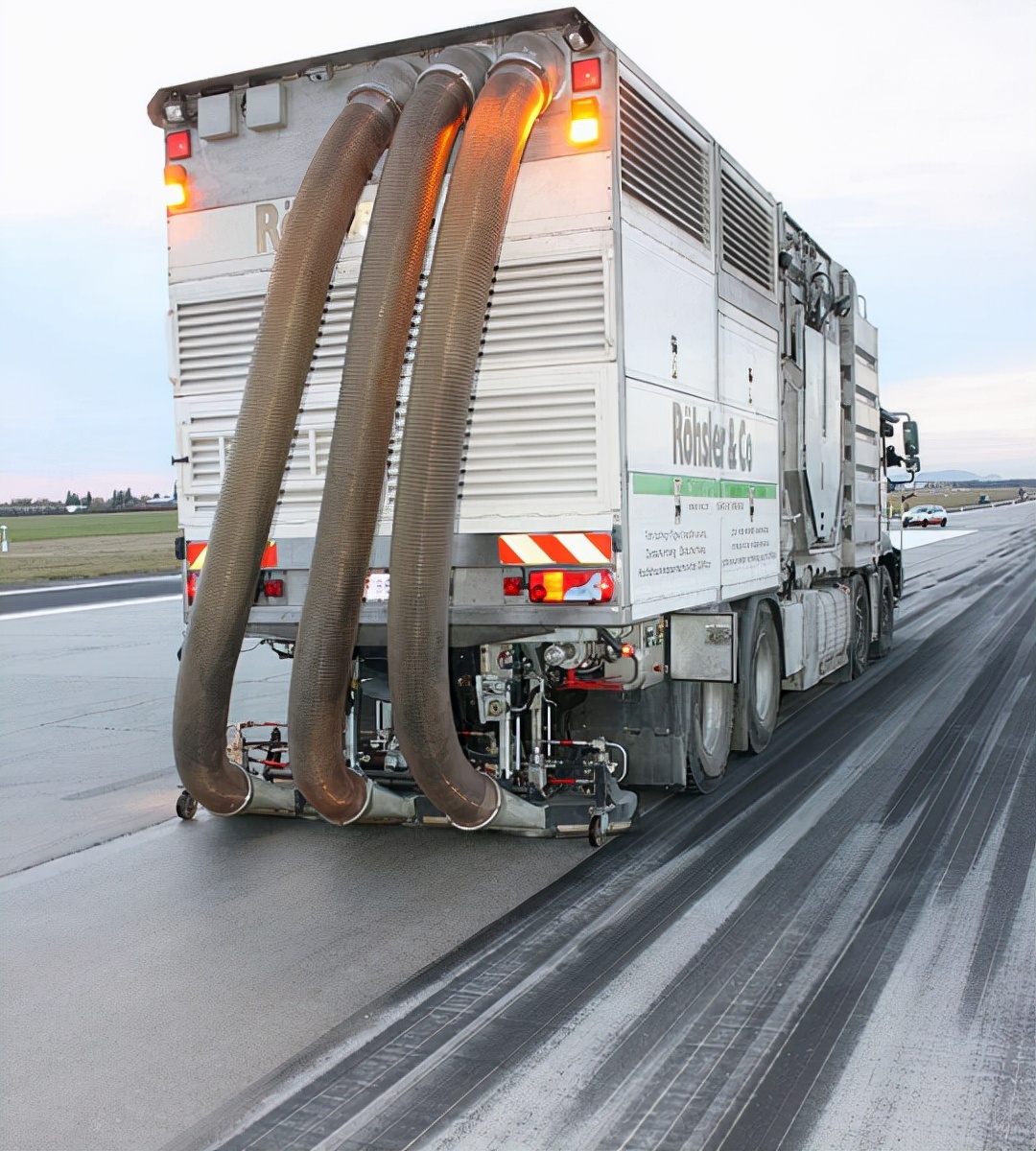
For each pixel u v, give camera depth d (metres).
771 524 8.55
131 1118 3.42
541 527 5.67
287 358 5.56
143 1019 4.11
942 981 4.32
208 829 6.69
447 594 5.32
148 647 16.19
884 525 14.07
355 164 5.65
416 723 5.35
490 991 4.29
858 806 6.94
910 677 12.27
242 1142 3.28
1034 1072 3.62
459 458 5.27
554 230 5.61
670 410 6.27
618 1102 3.46
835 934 4.82
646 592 5.89
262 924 5.07
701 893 5.38
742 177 7.72
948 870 5.67
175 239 6.49
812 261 10.07
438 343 5.14
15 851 6.28
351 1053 3.81
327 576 5.37
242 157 6.31
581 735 6.95
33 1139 3.31
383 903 5.33
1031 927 4.89
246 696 11.66
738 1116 3.38
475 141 5.29
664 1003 4.16
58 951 4.78
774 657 8.77
